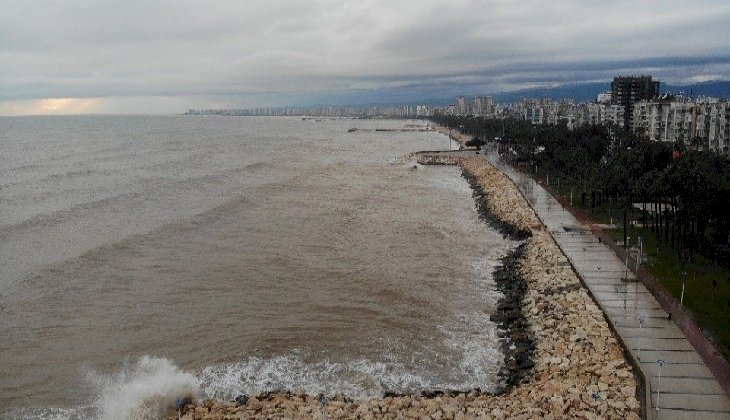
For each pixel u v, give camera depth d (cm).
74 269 5112
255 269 5256
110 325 4038
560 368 3231
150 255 5584
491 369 3447
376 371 3428
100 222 6819
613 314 3822
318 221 7250
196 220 7000
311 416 2814
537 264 5203
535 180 10388
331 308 4375
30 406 3056
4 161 12769
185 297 4562
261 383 3284
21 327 3981
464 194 9762
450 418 2742
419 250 5994
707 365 3072
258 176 11156
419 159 15025
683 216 5159
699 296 4088
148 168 11750
